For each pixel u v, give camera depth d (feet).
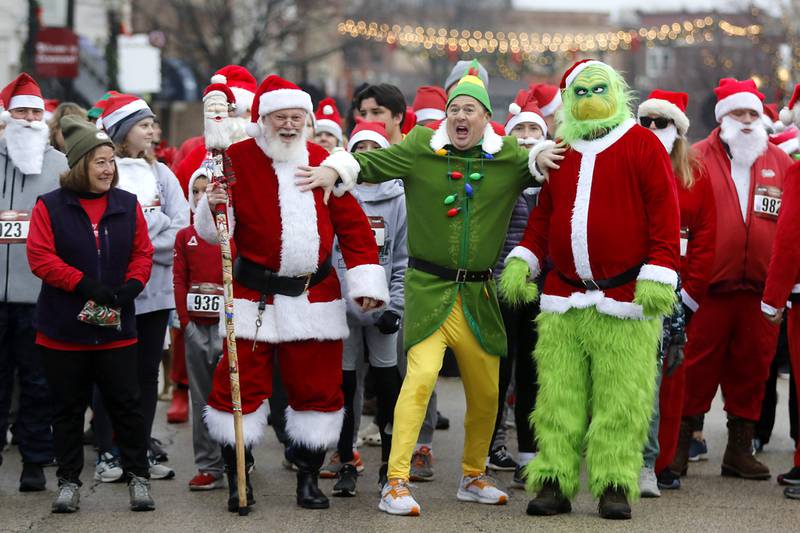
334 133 39.22
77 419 29.84
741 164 35.22
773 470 36.04
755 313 34.37
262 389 29.09
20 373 31.86
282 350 29.12
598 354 28.53
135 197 30.42
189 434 40.50
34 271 29.14
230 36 147.84
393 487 29.17
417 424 29.35
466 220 29.40
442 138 29.84
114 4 104.68
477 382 29.99
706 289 33.14
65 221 29.50
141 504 29.50
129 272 29.91
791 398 38.47
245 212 28.68
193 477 32.91
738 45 163.73
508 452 37.81
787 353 38.42
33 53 83.92
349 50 187.21
